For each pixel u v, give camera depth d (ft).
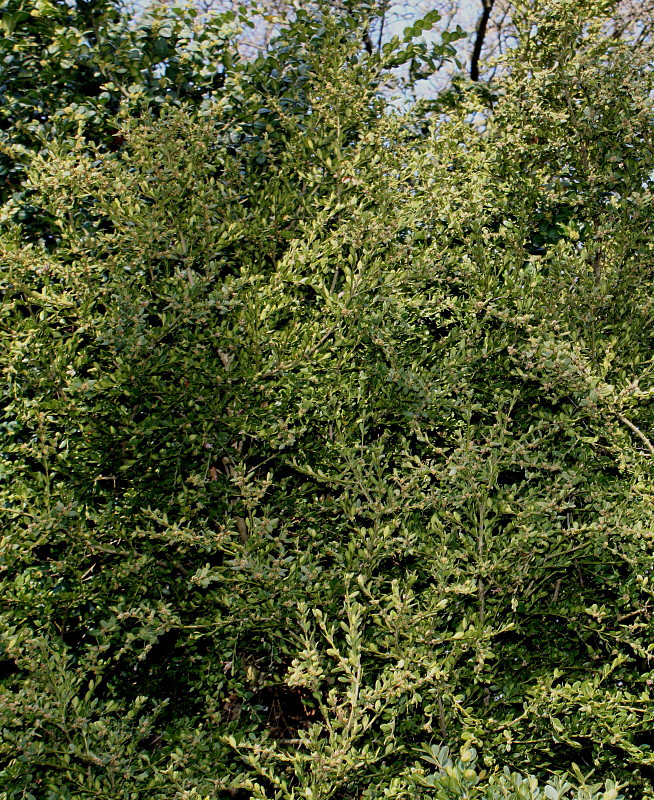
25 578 10.75
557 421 10.85
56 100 13.98
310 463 11.51
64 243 12.17
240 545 10.14
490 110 16.08
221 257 12.78
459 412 11.57
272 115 14.56
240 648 11.16
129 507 10.89
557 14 13.26
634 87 12.50
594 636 11.21
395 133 13.58
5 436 12.04
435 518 10.15
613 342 12.06
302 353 10.71
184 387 10.82
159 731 10.87
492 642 10.41
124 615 10.00
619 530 10.11
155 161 11.52
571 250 13.01
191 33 15.06
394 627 9.12
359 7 14.80
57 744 9.18
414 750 9.41
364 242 11.52
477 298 11.63
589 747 10.12
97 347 11.33
